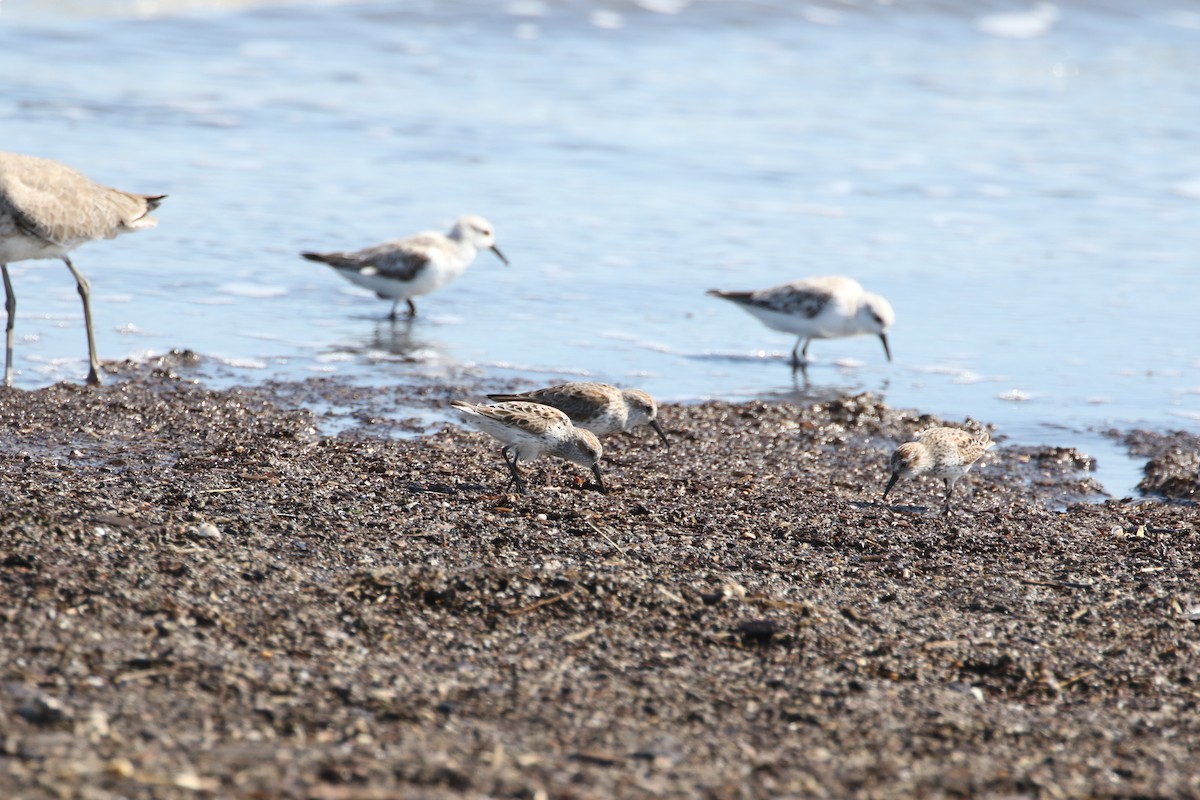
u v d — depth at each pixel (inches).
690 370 723.4
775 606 370.3
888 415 649.0
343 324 772.0
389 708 292.4
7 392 591.8
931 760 289.0
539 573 376.5
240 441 549.3
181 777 248.4
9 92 1152.8
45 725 263.7
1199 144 1230.9
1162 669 350.9
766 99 1332.4
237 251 868.6
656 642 345.4
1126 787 280.5
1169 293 855.1
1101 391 695.7
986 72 1508.4
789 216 992.2
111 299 775.1
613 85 1344.7
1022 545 460.4
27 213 588.7
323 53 1391.5
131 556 359.6
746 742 291.9
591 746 283.3
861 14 1678.2
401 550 395.2
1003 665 345.4
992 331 787.4
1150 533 484.7
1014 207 1033.5
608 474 537.0
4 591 326.0
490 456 551.5
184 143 1071.6
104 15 1425.9
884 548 444.8
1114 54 1625.2
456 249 803.4
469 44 1461.6
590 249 909.8
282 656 314.5
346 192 990.4
